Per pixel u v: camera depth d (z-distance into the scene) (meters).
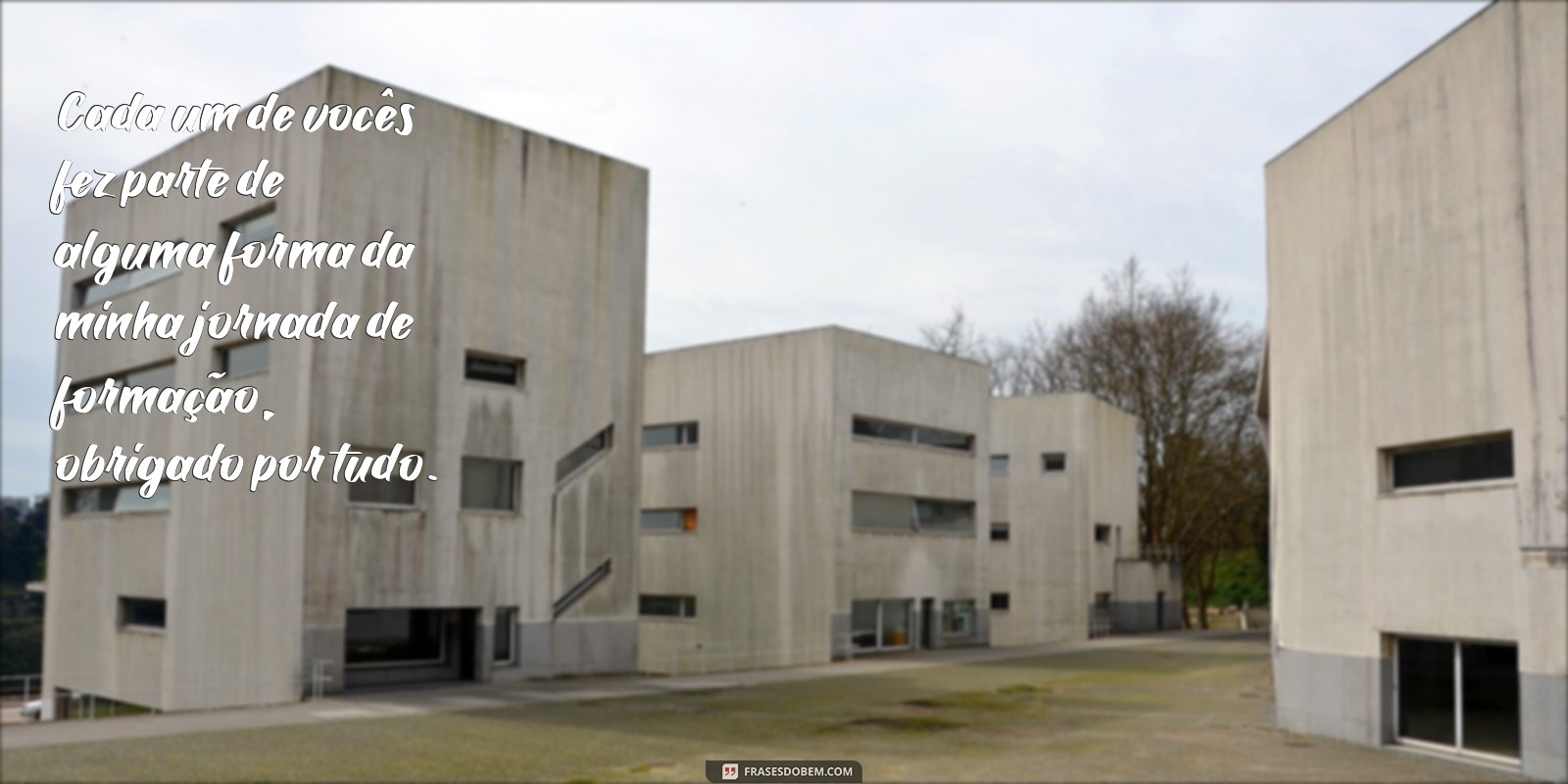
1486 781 16.36
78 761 17.00
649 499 42.31
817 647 37.12
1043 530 52.56
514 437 29.91
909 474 40.97
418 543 27.67
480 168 29.66
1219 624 72.75
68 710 33.06
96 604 32.31
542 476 30.45
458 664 29.03
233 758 17.45
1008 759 17.94
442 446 28.36
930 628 41.97
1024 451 53.53
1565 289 16.16
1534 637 16.44
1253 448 64.81
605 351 32.25
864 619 39.38
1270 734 21.05
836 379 37.88
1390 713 19.30
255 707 24.08
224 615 27.52
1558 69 16.36
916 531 41.47
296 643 25.48
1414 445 19.03
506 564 29.47
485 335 29.44
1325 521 20.92
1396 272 19.33
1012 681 30.95
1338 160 20.86
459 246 29.05
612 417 32.25
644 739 19.75
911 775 16.36
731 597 39.53
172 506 29.75
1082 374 68.19
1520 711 16.72
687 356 41.62
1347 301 20.52
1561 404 16.14
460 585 28.45
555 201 31.31
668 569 41.34
